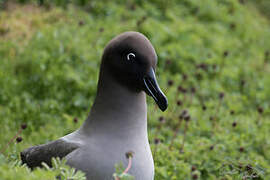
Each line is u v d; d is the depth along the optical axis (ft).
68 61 50.37
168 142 40.14
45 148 26.08
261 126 46.39
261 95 54.49
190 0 72.28
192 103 49.24
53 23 58.85
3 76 47.75
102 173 24.13
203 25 67.97
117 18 62.80
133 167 24.34
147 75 25.12
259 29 75.61
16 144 32.01
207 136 42.55
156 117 44.57
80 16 61.16
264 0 89.04
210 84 53.57
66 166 21.43
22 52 51.03
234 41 66.28
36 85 47.98
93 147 24.53
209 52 59.67
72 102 46.68
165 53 55.88
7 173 19.13
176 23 63.98
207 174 36.14
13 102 44.93
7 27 57.06
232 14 75.20
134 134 25.00
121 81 25.18
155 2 69.36
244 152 40.01
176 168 34.83
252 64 62.28
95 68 50.49
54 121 43.50
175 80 52.75
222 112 47.19
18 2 62.95
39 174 20.20
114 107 25.09
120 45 24.99
